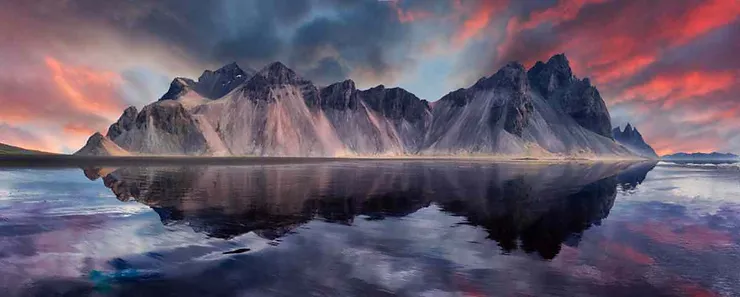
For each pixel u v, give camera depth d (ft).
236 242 61.41
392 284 41.88
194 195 121.90
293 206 99.76
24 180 171.94
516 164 462.19
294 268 47.60
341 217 84.64
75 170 242.37
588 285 41.88
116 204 102.06
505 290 40.16
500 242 62.08
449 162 529.04
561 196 129.39
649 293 39.45
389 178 204.74
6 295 39.22
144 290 40.47
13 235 66.59
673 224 79.46
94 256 53.42
